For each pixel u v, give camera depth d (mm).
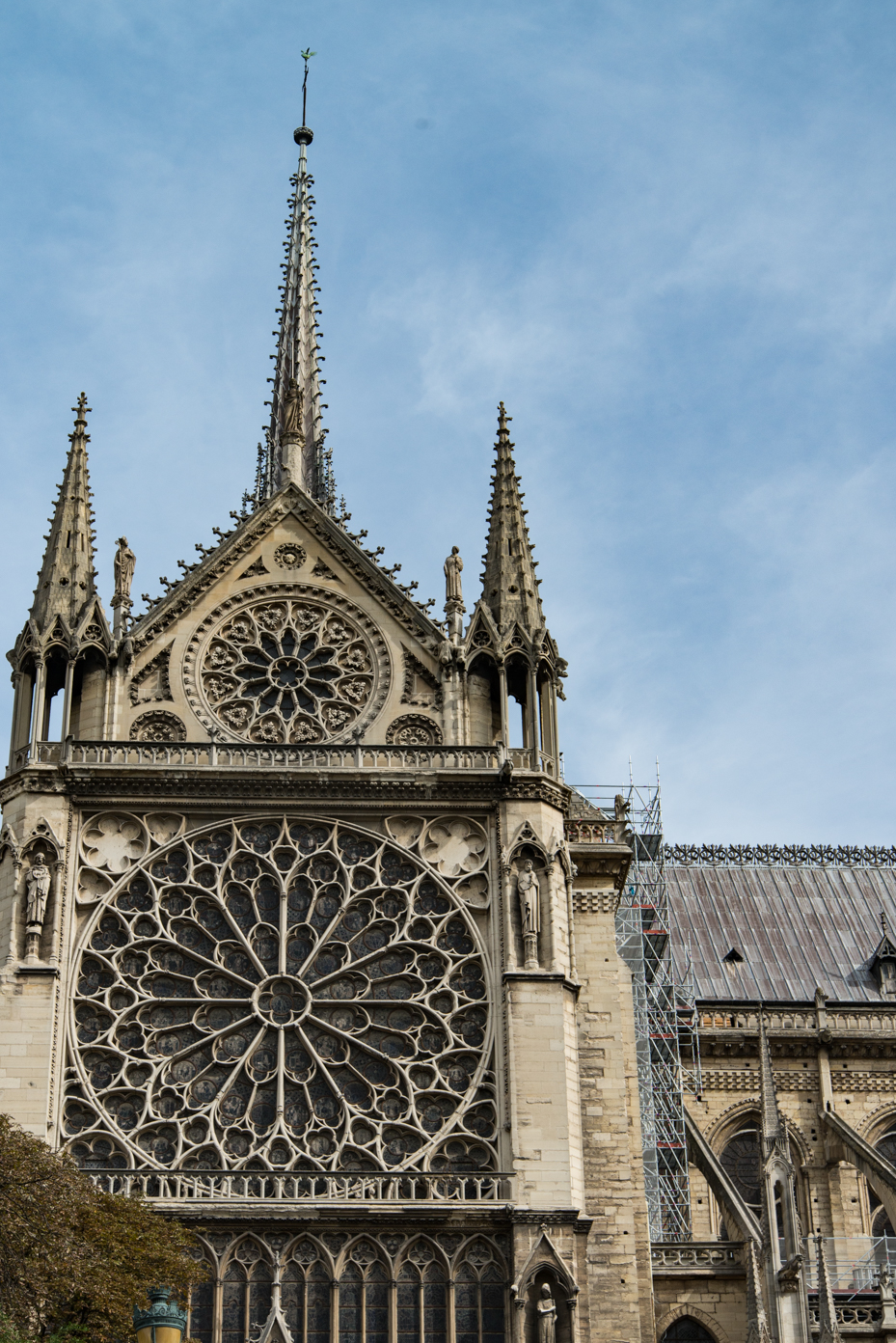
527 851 63812
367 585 69000
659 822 88062
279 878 63438
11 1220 47594
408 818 64812
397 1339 57281
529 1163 59375
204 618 68000
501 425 72750
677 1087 78188
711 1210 78875
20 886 61875
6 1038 59656
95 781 63625
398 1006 62125
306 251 92812
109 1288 49188
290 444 74688
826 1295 61094
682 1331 65438
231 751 65000
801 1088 81812
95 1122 59625
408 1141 60406
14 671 66312
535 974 61906
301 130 95938
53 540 68750
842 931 90562
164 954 62375
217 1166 59375
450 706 67000
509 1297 57781
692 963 87688
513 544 70000
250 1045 61156
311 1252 58156
